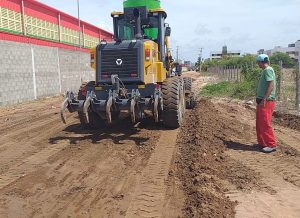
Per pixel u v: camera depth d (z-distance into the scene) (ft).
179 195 17.39
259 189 18.29
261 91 24.93
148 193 17.71
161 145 26.55
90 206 16.39
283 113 39.91
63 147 26.71
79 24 104.47
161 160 22.93
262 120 24.93
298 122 35.40
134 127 33.04
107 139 28.76
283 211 15.87
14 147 27.14
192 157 22.62
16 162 23.17
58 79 80.07
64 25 97.40
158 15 33.27
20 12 70.49
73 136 30.19
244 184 18.88
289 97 52.90
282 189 18.37
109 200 17.01
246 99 56.54
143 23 33.96
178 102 30.89
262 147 25.40
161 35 33.71
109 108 27.25
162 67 31.83
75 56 92.27
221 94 65.87
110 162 22.81
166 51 36.73
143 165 22.04
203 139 26.99
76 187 18.71
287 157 23.85
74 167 21.95
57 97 73.72
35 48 68.44
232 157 23.61
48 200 17.13
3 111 50.65
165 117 31.07
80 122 34.65
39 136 30.73
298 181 19.52
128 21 33.45
